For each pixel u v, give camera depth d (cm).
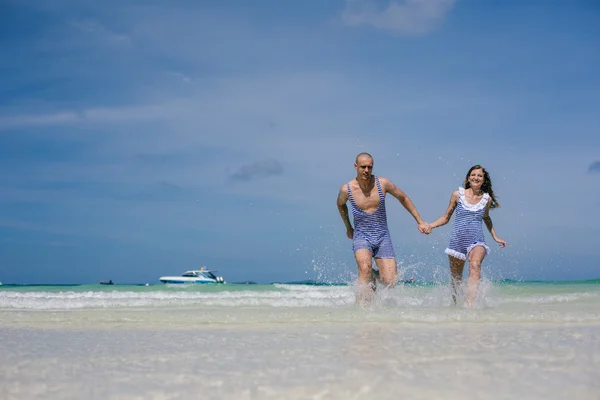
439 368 218
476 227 694
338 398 175
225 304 701
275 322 415
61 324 423
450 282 705
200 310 565
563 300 777
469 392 181
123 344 302
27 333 362
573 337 308
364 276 666
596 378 200
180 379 206
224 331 364
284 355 254
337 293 1023
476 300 641
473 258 675
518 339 300
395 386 189
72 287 1425
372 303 656
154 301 742
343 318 432
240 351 269
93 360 248
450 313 457
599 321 411
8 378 210
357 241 693
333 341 300
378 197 698
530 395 176
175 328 389
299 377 205
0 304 699
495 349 264
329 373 211
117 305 702
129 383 200
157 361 245
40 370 225
